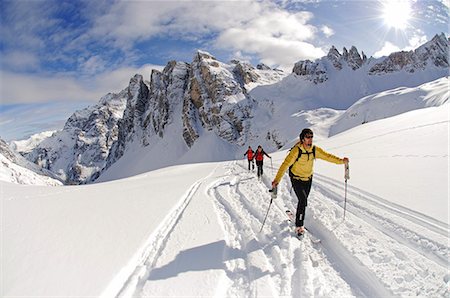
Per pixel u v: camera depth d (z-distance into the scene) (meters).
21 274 4.52
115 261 4.87
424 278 4.00
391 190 7.58
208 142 137.75
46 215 7.84
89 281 4.25
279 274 4.54
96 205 9.07
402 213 6.04
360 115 90.62
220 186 13.23
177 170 31.98
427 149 12.73
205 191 11.94
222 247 5.55
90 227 6.71
